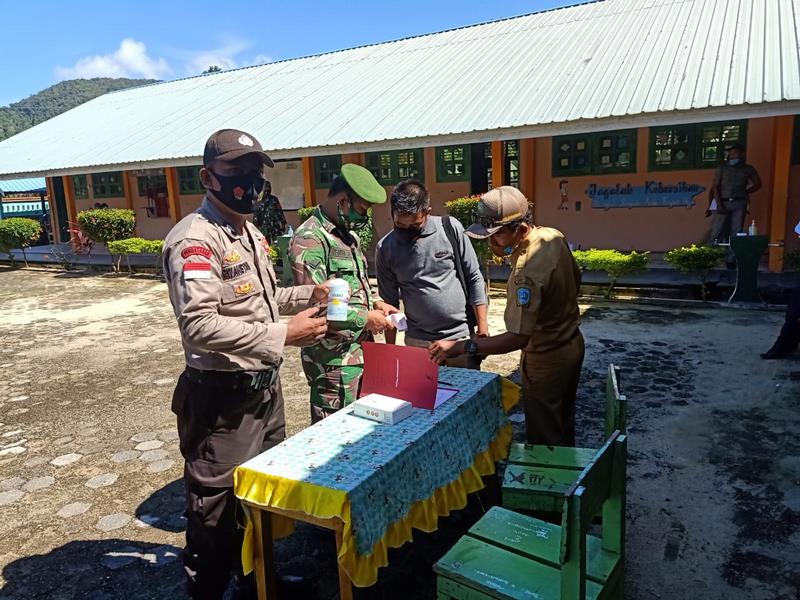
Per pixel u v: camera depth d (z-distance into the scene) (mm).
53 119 20422
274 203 11469
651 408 4848
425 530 2502
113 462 4383
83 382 6309
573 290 3029
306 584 2834
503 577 2119
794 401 4828
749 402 4863
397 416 2689
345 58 16766
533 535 2371
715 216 9469
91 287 12672
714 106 8062
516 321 2867
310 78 15758
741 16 11086
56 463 4402
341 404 3191
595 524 3191
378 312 3219
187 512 2543
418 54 15023
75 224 16531
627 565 2988
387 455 2373
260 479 2291
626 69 10258
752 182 9172
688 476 3801
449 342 3025
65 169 14711
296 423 4934
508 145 13047
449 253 3727
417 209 3480
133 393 5875
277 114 13609
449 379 3244
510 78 11539
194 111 15992
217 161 2344
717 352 6156
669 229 10648
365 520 2154
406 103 11930
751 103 7848
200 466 2455
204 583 2535
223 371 2400
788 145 8570
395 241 3738
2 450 4680
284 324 2396
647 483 3738
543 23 14359
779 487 3621
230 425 2447
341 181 3125
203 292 2230
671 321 7430
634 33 11883
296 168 14289
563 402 3135
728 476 3775
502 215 2861
